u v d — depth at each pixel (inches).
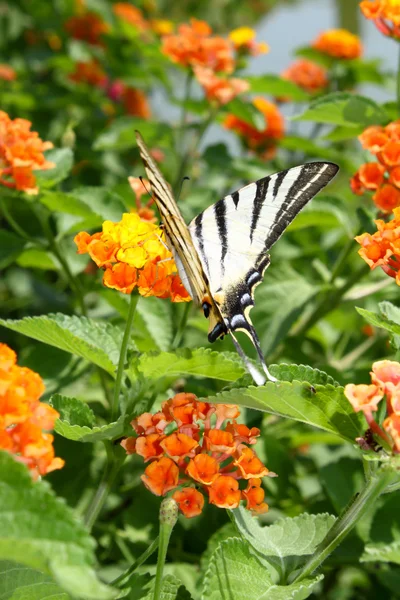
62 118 32.0
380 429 19.0
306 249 25.9
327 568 22.2
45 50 34.5
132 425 19.7
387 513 21.4
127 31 32.4
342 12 41.3
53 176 23.0
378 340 24.7
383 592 23.7
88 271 25.4
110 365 20.2
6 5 36.4
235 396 19.3
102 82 32.6
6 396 18.5
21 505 17.9
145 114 33.5
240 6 44.1
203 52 25.2
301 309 23.0
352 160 28.3
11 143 21.8
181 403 19.7
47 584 19.4
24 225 25.8
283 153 32.8
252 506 19.6
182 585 19.7
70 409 20.1
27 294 29.1
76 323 20.5
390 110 24.3
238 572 19.5
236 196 21.1
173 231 19.7
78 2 35.2
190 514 19.3
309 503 23.4
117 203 23.0
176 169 29.6
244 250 21.0
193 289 20.1
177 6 43.6
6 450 18.3
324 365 22.8
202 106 26.1
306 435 23.4
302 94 26.2
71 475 22.6
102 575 22.1
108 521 23.0
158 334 22.3
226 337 22.8
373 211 23.2
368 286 24.1
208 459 19.4
